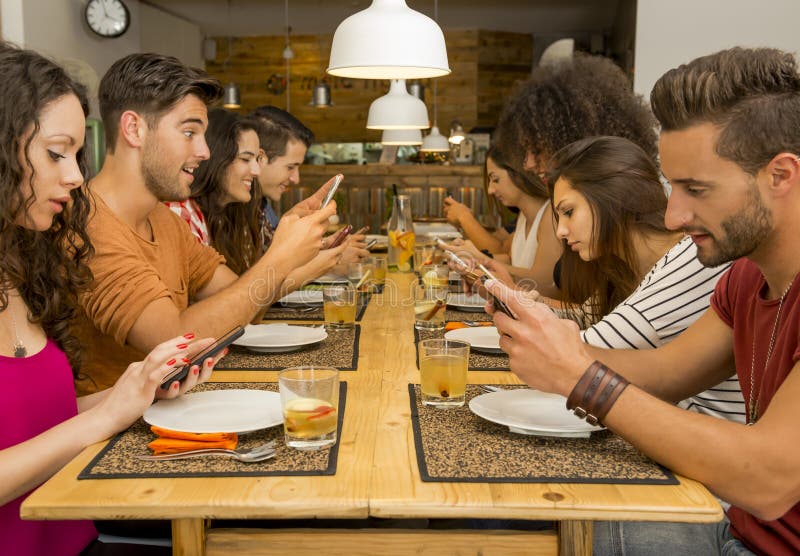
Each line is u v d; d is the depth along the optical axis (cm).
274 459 108
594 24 987
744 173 101
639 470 104
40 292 136
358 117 1039
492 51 1023
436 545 108
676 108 103
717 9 460
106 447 113
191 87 177
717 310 134
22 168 119
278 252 183
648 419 104
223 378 149
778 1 454
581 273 189
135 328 167
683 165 104
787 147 99
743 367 126
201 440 109
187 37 942
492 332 191
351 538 108
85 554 139
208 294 229
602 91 263
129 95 173
